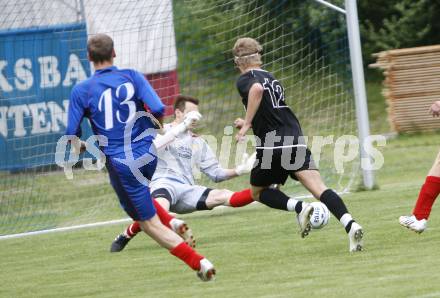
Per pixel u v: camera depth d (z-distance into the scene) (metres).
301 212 22.97
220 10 48.19
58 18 45.50
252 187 24.20
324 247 24.25
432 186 23.34
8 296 21.44
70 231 33.12
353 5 36.97
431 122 54.88
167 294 19.67
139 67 43.03
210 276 19.72
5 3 45.25
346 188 37.25
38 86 45.31
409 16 68.38
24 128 45.12
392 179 40.31
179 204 29.11
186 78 50.81
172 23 43.47
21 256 28.22
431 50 54.59
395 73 55.25
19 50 45.12
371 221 28.02
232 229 29.70
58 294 21.08
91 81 20.08
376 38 69.06
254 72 23.36
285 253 23.94
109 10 44.00
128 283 21.72
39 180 44.66
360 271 20.23
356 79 36.88
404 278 18.94
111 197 40.72
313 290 18.56
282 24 45.75
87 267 24.81
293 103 45.88
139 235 30.59
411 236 24.53
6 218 37.69
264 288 19.30
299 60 45.66
